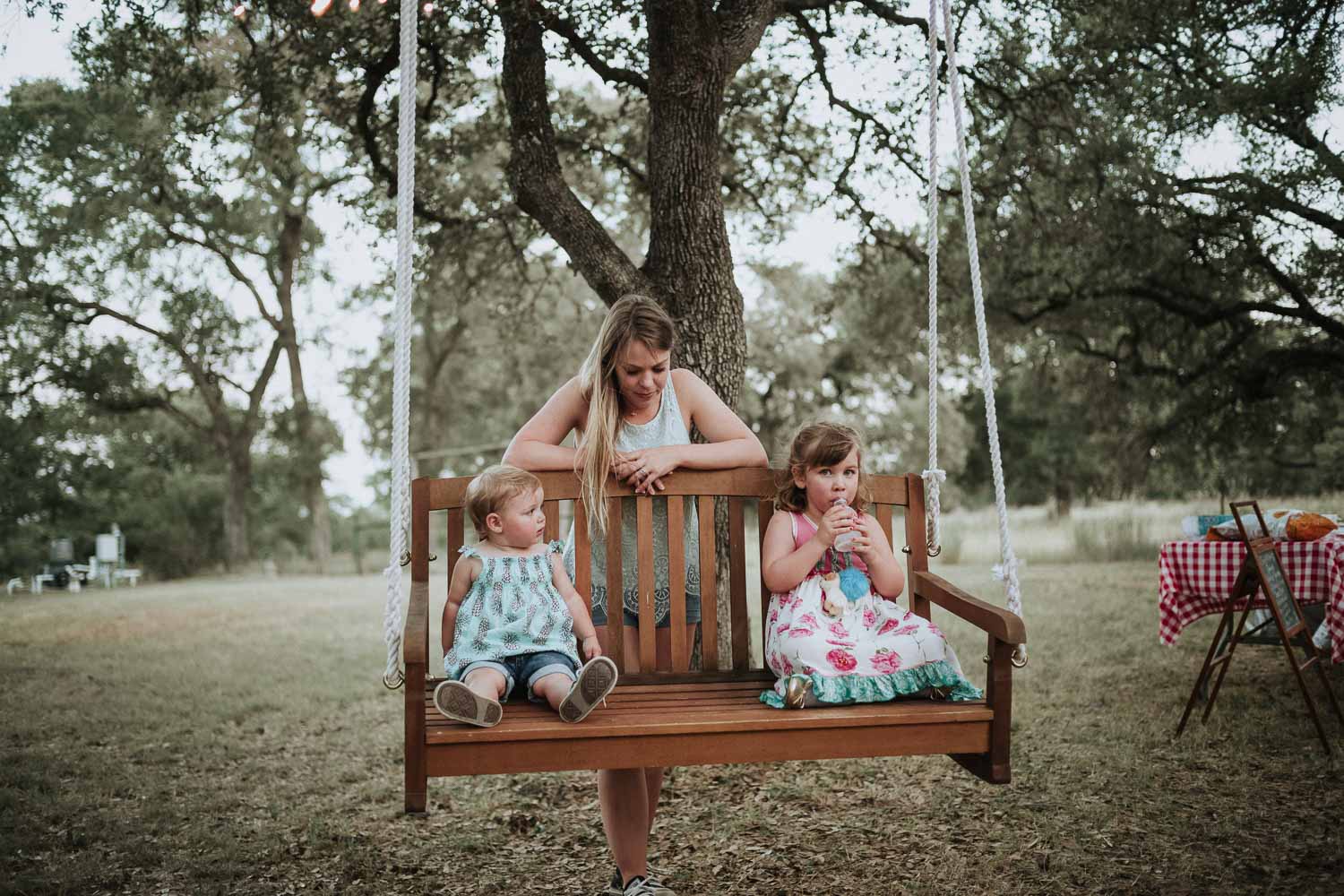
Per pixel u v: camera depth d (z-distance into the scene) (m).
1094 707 6.09
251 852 4.19
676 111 5.95
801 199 9.41
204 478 33.03
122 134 10.12
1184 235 11.91
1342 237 11.24
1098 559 16.38
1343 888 3.39
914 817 4.40
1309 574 5.77
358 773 5.41
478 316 26.50
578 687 2.62
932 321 3.70
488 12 6.69
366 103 7.79
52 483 27.00
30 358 24.64
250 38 7.60
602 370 3.25
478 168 9.60
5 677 8.26
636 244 11.27
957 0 8.16
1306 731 5.33
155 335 27.55
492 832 4.46
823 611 3.13
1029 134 9.48
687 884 3.78
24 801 4.82
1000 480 3.28
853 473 3.18
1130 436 17.78
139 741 6.09
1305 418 14.95
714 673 3.32
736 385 6.07
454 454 33.56
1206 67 9.84
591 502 3.21
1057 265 12.88
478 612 3.04
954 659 3.04
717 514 6.15
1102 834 4.04
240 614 13.66
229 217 22.16
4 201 19.02
